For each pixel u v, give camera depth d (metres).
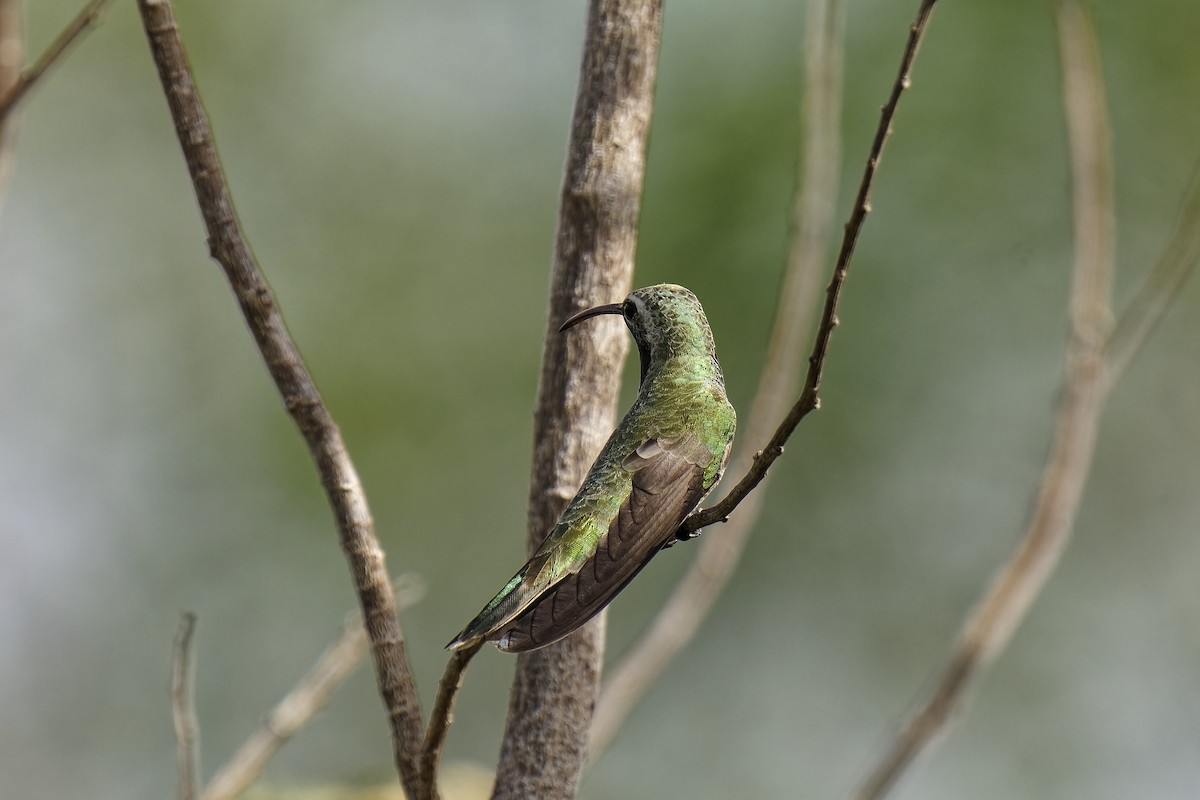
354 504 5.20
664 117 15.84
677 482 5.96
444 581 17.20
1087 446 6.99
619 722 6.74
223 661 17.06
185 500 17.58
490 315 17.94
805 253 7.59
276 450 17.66
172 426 17.88
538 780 5.48
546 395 5.80
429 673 17.11
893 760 6.63
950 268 15.54
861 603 16.41
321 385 17.41
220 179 5.15
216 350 18.27
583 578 5.49
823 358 4.65
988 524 15.90
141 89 18.89
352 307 17.89
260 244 18.02
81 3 18.67
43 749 16.64
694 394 6.33
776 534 16.59
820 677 16.53
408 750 5.10
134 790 16.64
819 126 7.74
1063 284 15.34
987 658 6.71
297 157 18.48
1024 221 15.40
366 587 5.17
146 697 16.95
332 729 17.03
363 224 18.28
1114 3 15.75
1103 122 7.44
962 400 15.83
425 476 17.28
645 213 15.46
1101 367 7.11
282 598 17.30
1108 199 7.38
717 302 15.06
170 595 17.22
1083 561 16.39
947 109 15.43
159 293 18.45
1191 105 15.46
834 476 16.27
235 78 18.52
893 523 16.23
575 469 5.76
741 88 15.66
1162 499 16.33
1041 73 15.34
